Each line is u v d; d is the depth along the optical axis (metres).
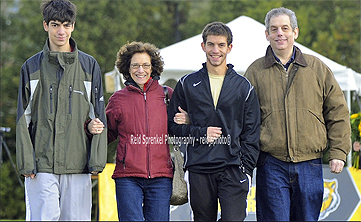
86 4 48.84
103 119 12.76
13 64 47.50
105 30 49.34
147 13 57.00
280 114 12.85
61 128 12.52
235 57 24.12
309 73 12.95
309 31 51.66
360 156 18.05
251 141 12.62
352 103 36.00
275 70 13.02
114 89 30.52
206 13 57.16
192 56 24.38
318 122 12.91
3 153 44.62
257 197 13.17
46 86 12.52
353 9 51.91
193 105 12.80
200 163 12.54
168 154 13.17
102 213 20.77
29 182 12.50
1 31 49.12
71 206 12.67
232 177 12.52
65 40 12.57
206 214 12.77
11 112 46.50
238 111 12.67
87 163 12.71
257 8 51.66
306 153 12.85
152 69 13.66
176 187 13.09
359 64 50.19
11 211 42.66
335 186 20.58
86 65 12.80
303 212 13.01
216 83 12.91
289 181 12.86
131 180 12.90
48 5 12.52
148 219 12.89
